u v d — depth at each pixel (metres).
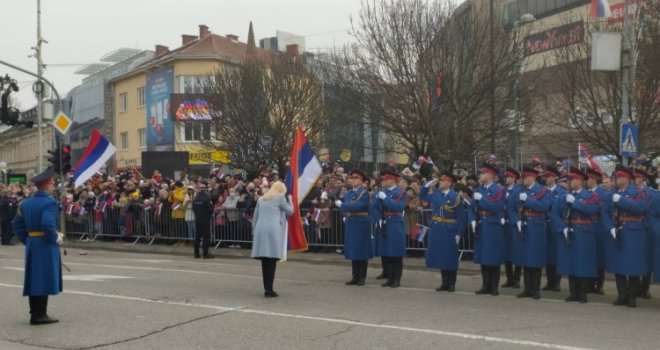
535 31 30.84
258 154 32.47
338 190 18.02
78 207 23.67
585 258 10.41
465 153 23.52
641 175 10.19
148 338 7.84
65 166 22.67
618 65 14.83
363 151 28.89
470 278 13.66
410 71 23.23
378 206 12.21
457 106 23.20
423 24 23.38
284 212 10.90
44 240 8.67
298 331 8.08
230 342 7.56
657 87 19.83
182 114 37.84
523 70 24.45
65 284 12.30
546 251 11.03
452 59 23.08
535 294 10.83
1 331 8.36
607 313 9.47
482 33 23.48
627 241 10.09
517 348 7.20
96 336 7.98
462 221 11.62
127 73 53.22
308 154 12.91
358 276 12.43
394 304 10.07
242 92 32.53
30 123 24.58
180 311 9.47
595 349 7.16
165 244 21.36
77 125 65.12
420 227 16.06
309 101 32.38
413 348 7.20
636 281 10.13
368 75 24.09
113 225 22.72
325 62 27.97
